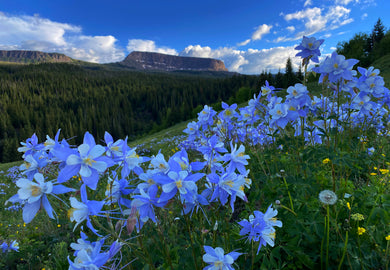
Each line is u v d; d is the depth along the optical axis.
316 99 2.97
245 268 1.88
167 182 1.15
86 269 0.99
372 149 3.23
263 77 41.03
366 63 51.62
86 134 1.12
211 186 1.36
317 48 2.33
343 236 1.95
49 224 3.90
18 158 67.88
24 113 96.75
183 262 1.65
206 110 3.08
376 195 2.05
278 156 3.22
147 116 129.62
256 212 1.48
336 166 2.95
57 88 144.00
